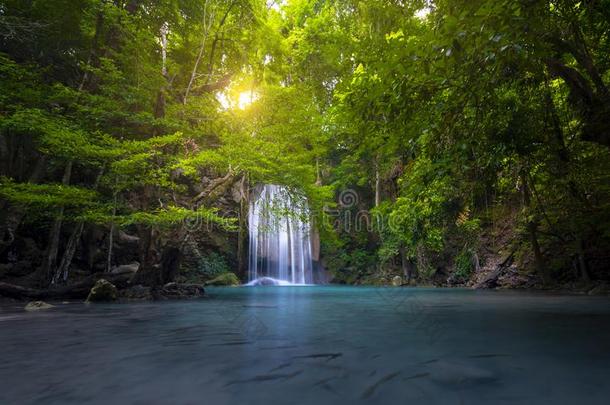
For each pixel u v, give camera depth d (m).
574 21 4.70
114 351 3.41
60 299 9.45
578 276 13.23
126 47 9.93
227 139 10.46
